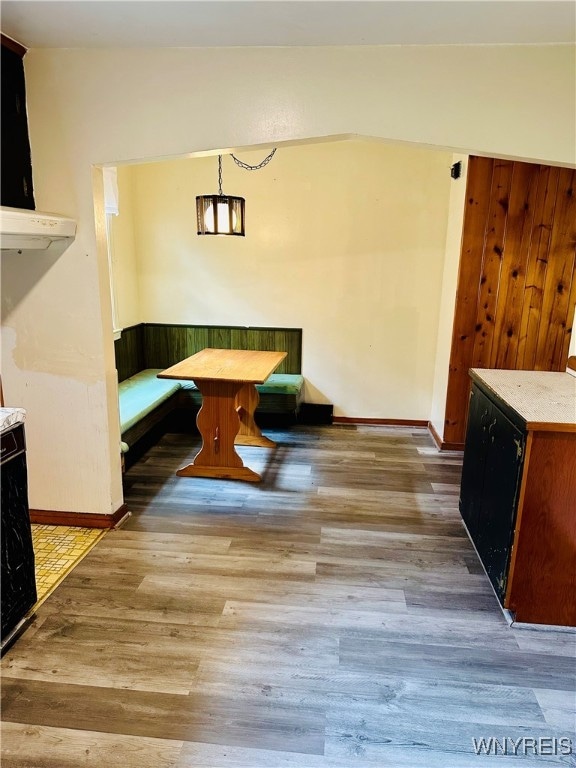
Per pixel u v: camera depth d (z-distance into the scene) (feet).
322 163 13.97
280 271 14.82
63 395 8.59
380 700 5.61
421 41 6.92
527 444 6.23
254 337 15.34
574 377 8.57
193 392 14.03
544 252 11.79
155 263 15.21
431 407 14.97
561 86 7.04
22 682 5.75
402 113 7.29
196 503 10.11
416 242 14.08
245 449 13.20
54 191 7.93
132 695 5.60
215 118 7.54
